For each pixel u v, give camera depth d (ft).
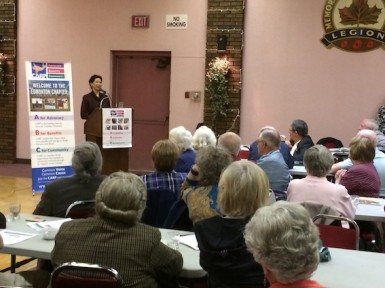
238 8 27.14
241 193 6.75
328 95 26.58
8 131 31.19
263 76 27.35
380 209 11.91
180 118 28.63
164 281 7.29
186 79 28.43
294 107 27.07
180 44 28.40
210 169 8.93
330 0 26.09
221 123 27.81
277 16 26.94
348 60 26.20
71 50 30.07
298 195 11.12
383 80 25.81
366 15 25.66
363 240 12.76
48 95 20.59
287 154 17.69
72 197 10.44
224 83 27.20
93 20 29.60
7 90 30.96
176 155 11.69
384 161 14.39
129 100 29.78
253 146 19.02
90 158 10.52
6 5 30.55
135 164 29.94
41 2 30.30
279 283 4.59
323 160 11.08
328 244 9.56
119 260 6.73
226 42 27.43
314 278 7.07
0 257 14.23
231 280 6.58
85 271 6.40
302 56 26.76
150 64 29.30
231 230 6.63
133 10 28.96
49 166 20.76
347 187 13.28
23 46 30.81
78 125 30.30
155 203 11.18
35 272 8.81
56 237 7.06
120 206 6.88
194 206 8.87
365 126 21.07
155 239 6.91
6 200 21.27
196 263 7.60
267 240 4.51
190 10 28.12
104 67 29.63
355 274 7.29
